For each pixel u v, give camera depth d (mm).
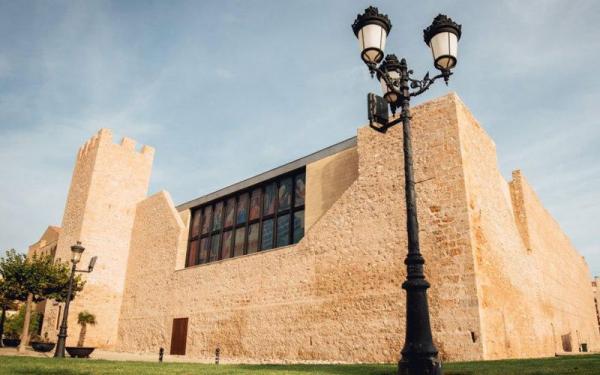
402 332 13219
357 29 6973
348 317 14773
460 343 11852
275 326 17172
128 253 29250
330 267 15969
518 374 6855
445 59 6871
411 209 6051
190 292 22375
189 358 19266
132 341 25344
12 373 8109
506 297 14070
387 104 7465
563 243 28484
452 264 12711
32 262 22172
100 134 30531
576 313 28328
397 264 14016
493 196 15586
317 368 9539
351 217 15930
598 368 6879
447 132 14180
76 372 8195
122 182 30484
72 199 30562
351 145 18422
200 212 26391
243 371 8516
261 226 21875
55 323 26438
